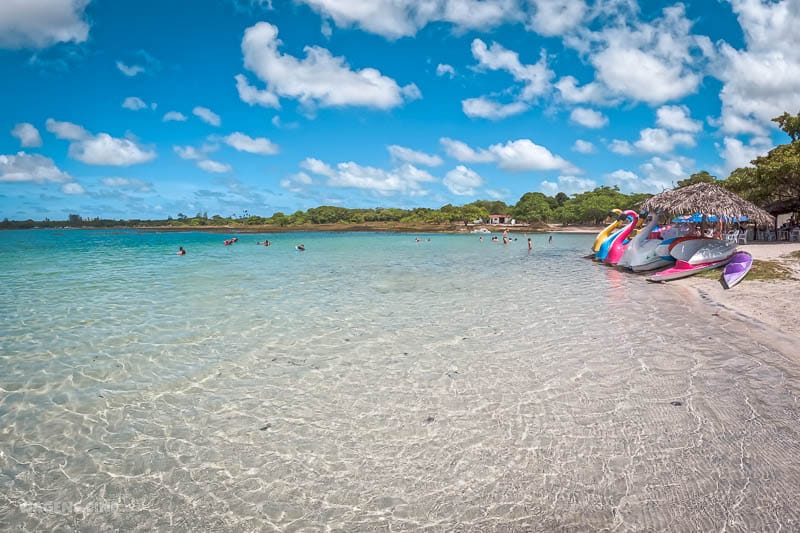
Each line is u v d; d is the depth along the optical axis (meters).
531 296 15.10
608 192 134.75
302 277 20.59
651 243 20.22
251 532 4.14
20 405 6.76
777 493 4.48
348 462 5.23
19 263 27.58
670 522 4.14
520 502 4.47
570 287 16.97
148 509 4.47
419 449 5.46
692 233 22.14
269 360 8.68
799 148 30.27
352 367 8.27
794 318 10.45
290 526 4.21
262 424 6.15
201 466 5.19
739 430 5.70
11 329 10.92
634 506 4.36
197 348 9.42
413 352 9.09
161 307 13.49
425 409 6.52
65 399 6.97
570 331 10.44
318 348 9.41
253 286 17.73
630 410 6.33
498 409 6.46
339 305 13.77
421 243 54.94
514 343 9.58
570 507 4.38
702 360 8.23
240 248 44.78
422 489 4.71
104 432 5.97
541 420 6.10
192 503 4.55
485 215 127.00
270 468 5.13
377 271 23.23
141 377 7.86
